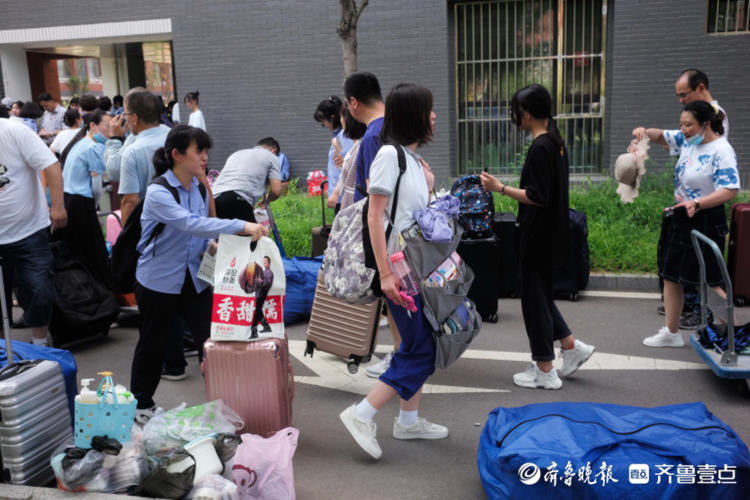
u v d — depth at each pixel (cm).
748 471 270
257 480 290
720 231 470
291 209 913
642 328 545
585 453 276
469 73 1077
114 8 1202
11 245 471
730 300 403
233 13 1140
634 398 413
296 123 1150
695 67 972
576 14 1024
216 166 1197
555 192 399
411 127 325
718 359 419
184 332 514
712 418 310
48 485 309
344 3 668
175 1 1163
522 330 552
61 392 316
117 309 553
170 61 1496
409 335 334
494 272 562
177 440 292
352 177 459
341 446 363
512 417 320
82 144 582
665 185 897
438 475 329
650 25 977
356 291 330
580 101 1047
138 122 484
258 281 332
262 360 331
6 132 456
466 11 1058
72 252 552
